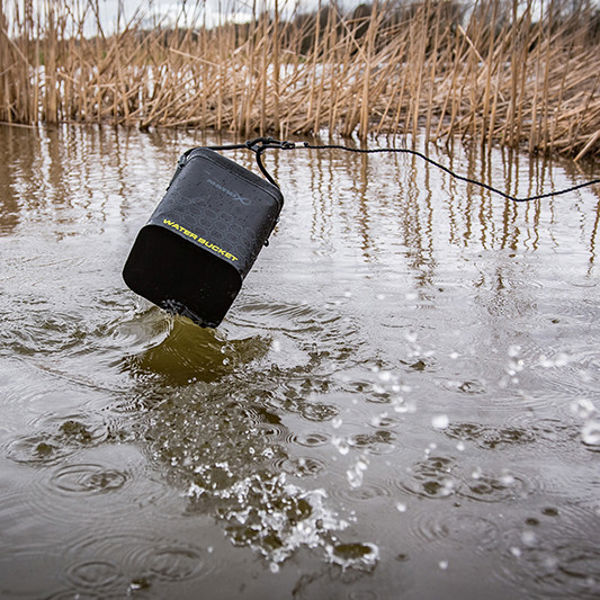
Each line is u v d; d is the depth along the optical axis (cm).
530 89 878
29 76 941
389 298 327
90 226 440
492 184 595
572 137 740
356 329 292
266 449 207
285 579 158
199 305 265
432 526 176
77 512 178
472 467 201
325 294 330
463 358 268
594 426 223
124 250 391
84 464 198
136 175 611
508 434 217
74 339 278
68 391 238
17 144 778
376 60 908
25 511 178
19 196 520
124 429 216
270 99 927
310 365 261
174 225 253
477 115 892
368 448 209
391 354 271
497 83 777
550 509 183
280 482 192
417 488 191
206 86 923
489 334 289
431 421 224
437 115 997
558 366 262
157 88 1013
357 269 367
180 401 234
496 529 175
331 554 166
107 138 852
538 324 299
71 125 955
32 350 268
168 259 257
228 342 279
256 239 262
